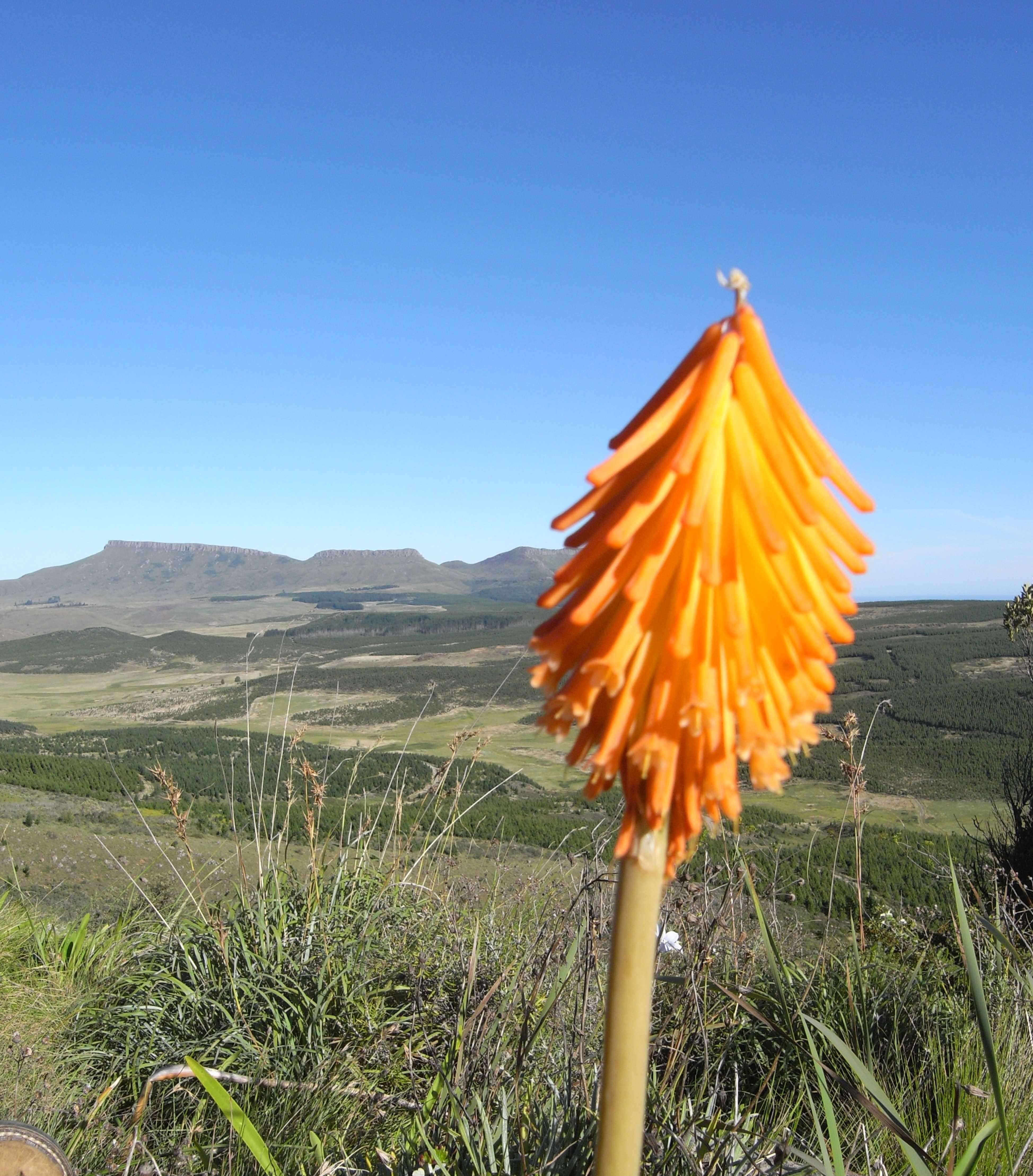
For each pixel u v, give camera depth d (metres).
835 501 0.20
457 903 0.97
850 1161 0.52
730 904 0.68
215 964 0.87
